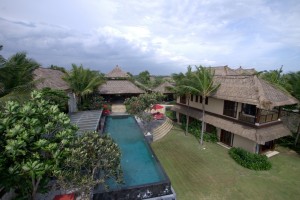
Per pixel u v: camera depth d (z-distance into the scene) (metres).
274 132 18.11
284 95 19.02
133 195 11.82
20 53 13.41
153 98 24.52
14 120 7.00
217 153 19.38
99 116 23.81
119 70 50.12
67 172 8.39
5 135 6.77
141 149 19.69
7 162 6.74
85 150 8.69
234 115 20.30
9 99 9.36
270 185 13.81
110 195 11.42
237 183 14.07
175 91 23.47
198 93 21.14
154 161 16.80
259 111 17.23
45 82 21.84
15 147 6.15
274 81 27.44
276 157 18.56
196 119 26.70
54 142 8.16
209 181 14.34
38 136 7.79
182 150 20.11
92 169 9.94
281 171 15.82
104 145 9.92
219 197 12.50
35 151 7.60
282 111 24.36
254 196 12.59
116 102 44.56
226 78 23.20
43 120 8.30
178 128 28.22
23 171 6.59
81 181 8.62
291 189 13.32
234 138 20.53
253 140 16.88
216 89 22.14
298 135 20.73
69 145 8.88
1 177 6.49
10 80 11.51
